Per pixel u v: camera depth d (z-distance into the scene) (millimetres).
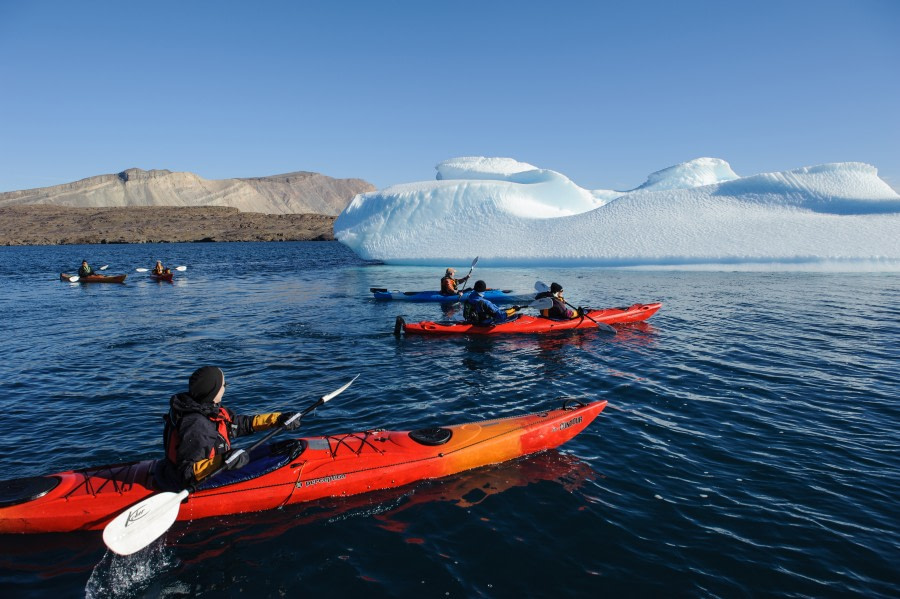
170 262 40844
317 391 6391
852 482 3953
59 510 3418
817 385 6285
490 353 8172
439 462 4176
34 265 38969
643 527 3443
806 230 22031
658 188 34750
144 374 7250
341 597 2863
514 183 28891
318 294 16625
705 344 8492
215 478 3703
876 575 2936
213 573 3084
